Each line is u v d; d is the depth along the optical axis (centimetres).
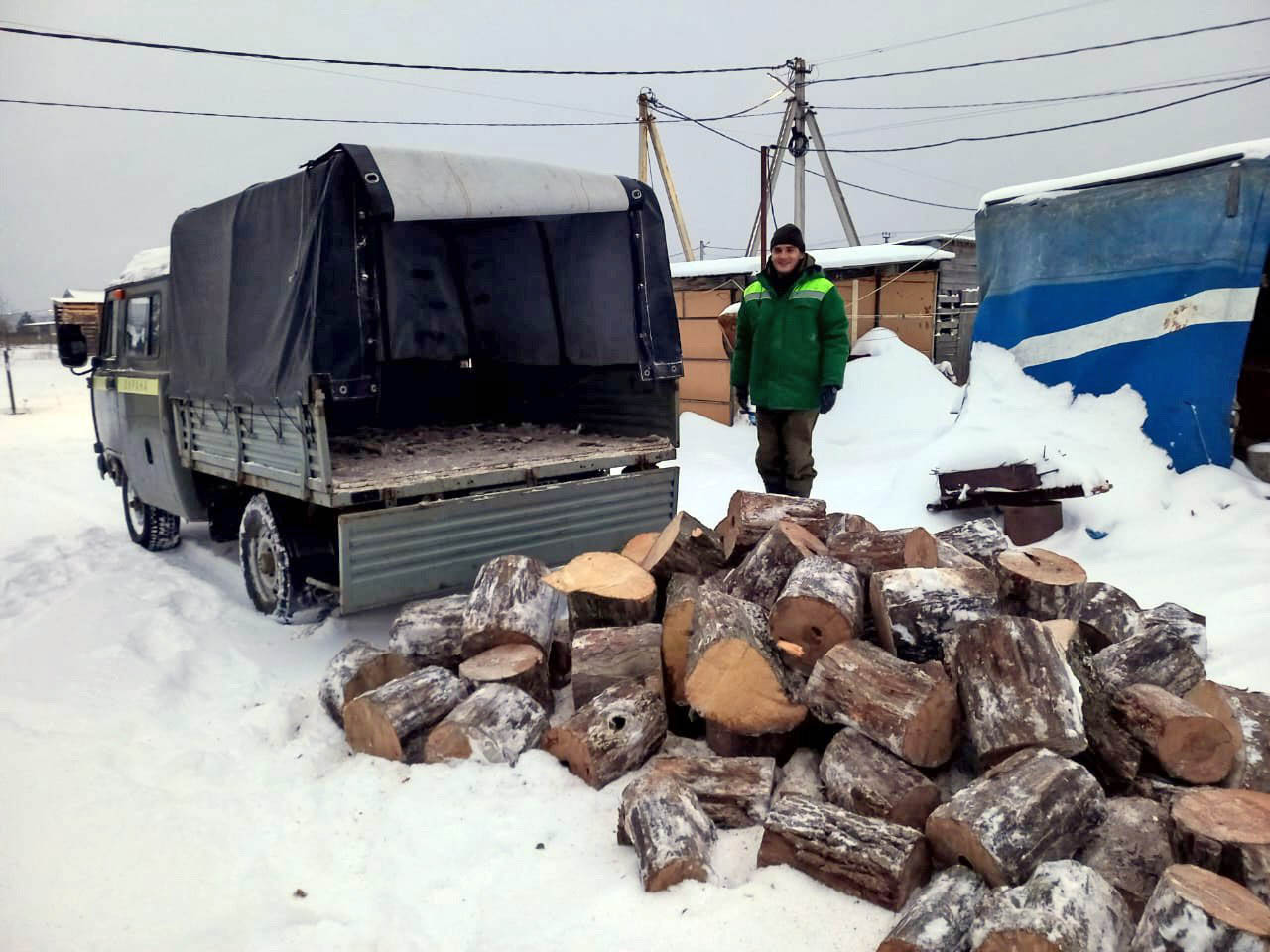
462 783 277
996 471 583
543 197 440
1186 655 280
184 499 548
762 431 512
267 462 422
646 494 479
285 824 262
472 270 626
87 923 214
